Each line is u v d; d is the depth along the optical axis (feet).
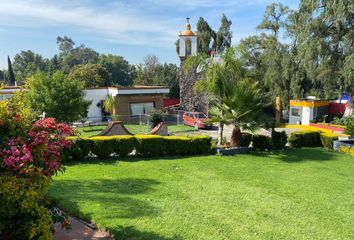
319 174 36.17
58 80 73.05
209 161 41.04
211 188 28.60
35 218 13.84
